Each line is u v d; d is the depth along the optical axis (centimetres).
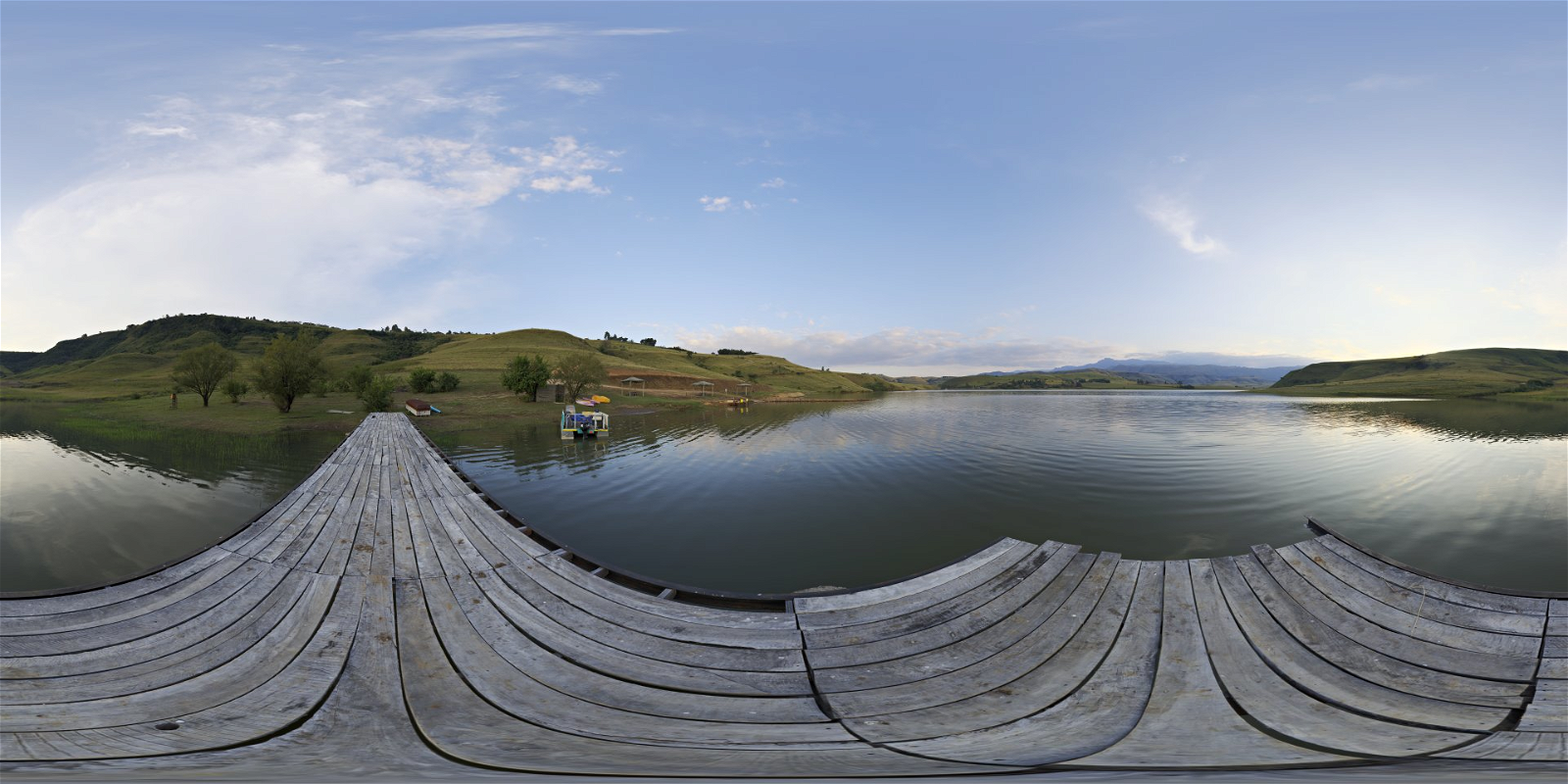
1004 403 10225
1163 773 357
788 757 393
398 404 6216
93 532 1497
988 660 582
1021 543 899
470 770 371
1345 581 715
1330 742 411
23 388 11619
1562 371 18338
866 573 1291
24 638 612
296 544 1020
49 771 353
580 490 2172
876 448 3441
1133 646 600
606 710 486
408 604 745
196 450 3061
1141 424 5156
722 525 1681
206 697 500
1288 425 5016
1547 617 607
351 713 474
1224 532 1625
